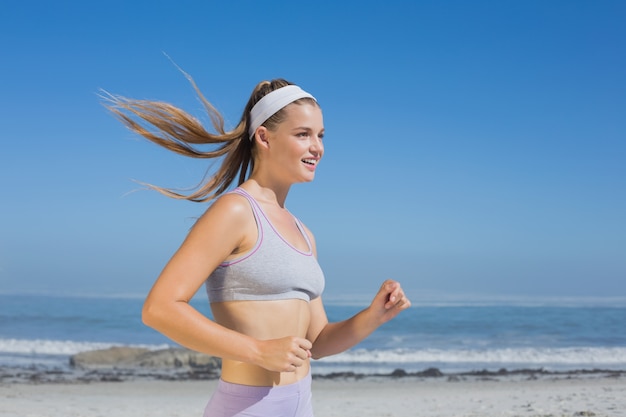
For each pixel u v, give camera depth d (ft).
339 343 9.89
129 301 136.67
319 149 9.29
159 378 42.47
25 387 37.24
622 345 70.18
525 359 56.80
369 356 57.26
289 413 8.86
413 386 38.55
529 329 84.53
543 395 32.76
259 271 8.62
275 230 8.84
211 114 9.68
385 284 9.60
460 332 82.17
